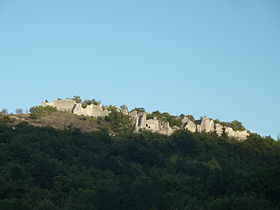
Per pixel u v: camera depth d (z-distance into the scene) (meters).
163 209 114.25
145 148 165.62
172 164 159.12
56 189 122.62
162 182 131.00
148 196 115.94
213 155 173.75
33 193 116.69
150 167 155.75
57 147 154.88
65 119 196.75
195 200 120.81
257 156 181.62
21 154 140.12
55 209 109.00
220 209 112.94
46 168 130.88
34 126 179.25
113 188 120.44
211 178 137.88
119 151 162.75
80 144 164.50
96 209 110.62
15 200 109.12
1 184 116.19
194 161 167.25
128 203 113.44
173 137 184.62
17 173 124.75
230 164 166.25
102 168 145.00
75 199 116.25
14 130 167.25
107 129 187.12
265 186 124.12
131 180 130.38
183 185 131.38
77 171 137.62
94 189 122.06
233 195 119.00
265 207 112.19
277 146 199.75
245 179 130.88
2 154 137.12
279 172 126.75
